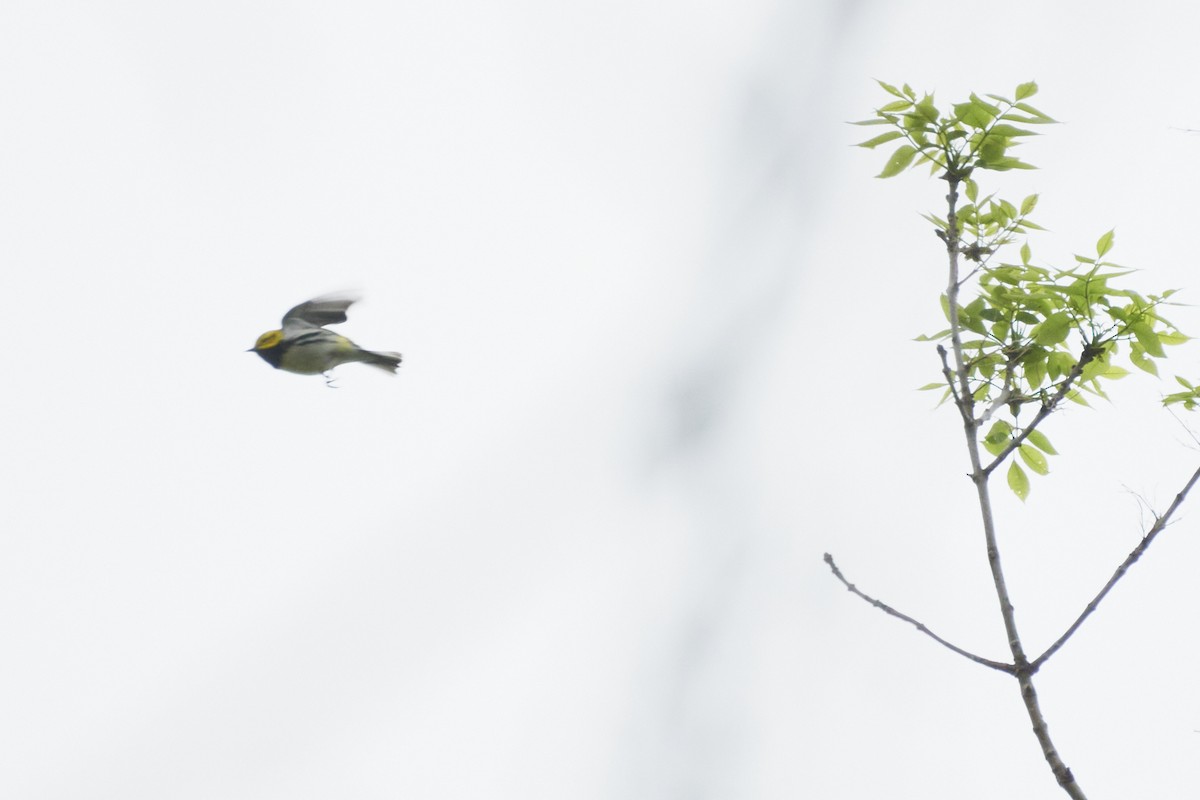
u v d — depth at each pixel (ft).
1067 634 23.38
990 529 24.63
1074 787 22.16
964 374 26.03
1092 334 26.71
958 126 26.68
